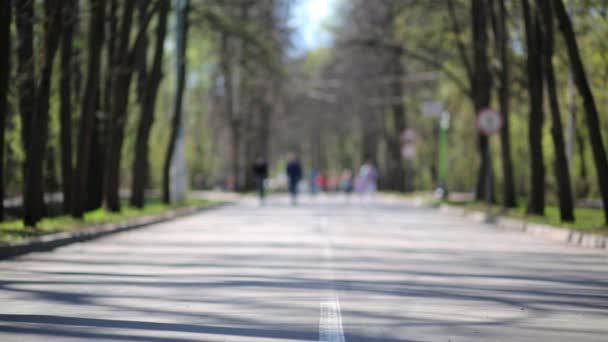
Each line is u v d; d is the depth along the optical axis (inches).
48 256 933.2
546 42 1370.6
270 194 3737.7
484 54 2041.1
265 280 721.6
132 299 607.8
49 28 1122.0
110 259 903.1
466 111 2765.7
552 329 495.8
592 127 1243.2
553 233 1246.9
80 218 1342.3
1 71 1096.2
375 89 3469.5
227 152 4557.1
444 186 2930.6
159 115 3115.2
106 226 1299.2
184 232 1341.0
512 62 2054.6
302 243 1123.9
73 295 627.8
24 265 839.7
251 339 458.3
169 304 583.5
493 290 665.6
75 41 1620.3
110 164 1625.2
